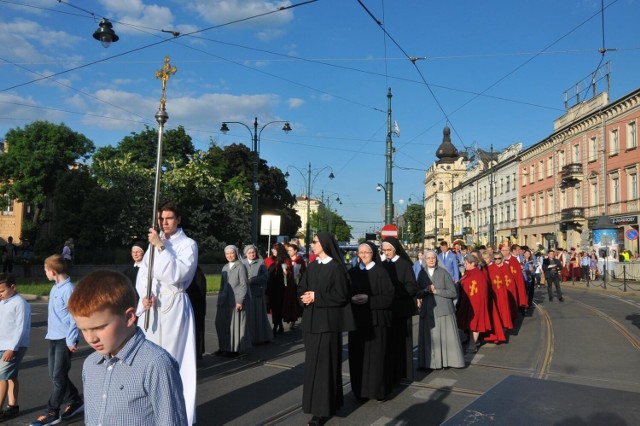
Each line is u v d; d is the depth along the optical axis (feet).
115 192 105.50
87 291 7.39
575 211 141.90
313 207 466.70
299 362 28.25
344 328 18.75
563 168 147.64
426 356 26.48
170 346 16.16
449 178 297.94
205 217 124.67
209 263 117.08
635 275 99.86
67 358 18.49
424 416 19.34
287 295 39.45
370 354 20.68
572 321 44.98
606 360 28.91
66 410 18.93
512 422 12.60
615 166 127.13
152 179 115.34
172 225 16.97
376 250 21.50
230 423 18.48
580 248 129.08
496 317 33.50
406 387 23.38
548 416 13.10
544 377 25.07
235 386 23.32
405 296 23.91
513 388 15.69
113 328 7.45
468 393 22.38
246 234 132.05
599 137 134.10
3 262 84.94
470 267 31.58
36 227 150.30
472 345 31.24
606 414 13.32
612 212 128.57
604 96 132.98
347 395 22.29
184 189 123.03
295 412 19.76
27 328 18.71
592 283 97.55
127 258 100.89
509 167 196.65
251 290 34.14
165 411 7.59
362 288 20.74
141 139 150.61
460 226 264.52
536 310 53.88
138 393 7.53
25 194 146.30
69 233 101.50
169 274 15.99
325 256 19.22
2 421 18.44
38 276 88.84
